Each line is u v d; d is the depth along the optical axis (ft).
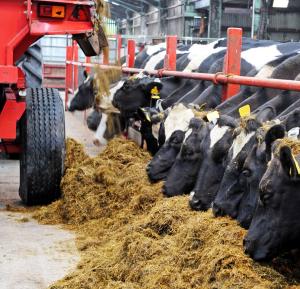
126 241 17.06
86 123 51.24
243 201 16.38
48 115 24.76
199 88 30.14
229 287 13.57
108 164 26.18
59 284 16.48
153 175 22.80
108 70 39.14
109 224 21.71
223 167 18.63
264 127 16.24
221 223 16.37
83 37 24.85
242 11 86.02
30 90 25.62
